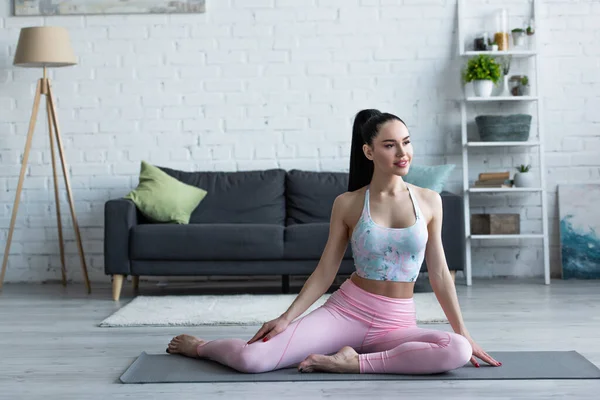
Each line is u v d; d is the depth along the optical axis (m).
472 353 2.79
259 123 5.71
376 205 2.80
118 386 2.69
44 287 5.50
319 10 5.68
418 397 2.47
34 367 3.02
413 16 5.67
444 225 5.02
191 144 5.73
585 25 5.64
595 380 2.67
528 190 5.40
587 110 5.66
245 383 2.68
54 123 5.41
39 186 5.72
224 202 5.41
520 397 2.46
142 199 5.16
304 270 4.93
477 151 5.69
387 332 2.82
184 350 3.10
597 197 5.64
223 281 5.80
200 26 5.70
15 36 5.70
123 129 5.71
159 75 5.71
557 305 4.40
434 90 5.68
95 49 5.70
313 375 2.75
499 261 5.70
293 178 5.50
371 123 2.78
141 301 4.67
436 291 2.88
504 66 5.54
